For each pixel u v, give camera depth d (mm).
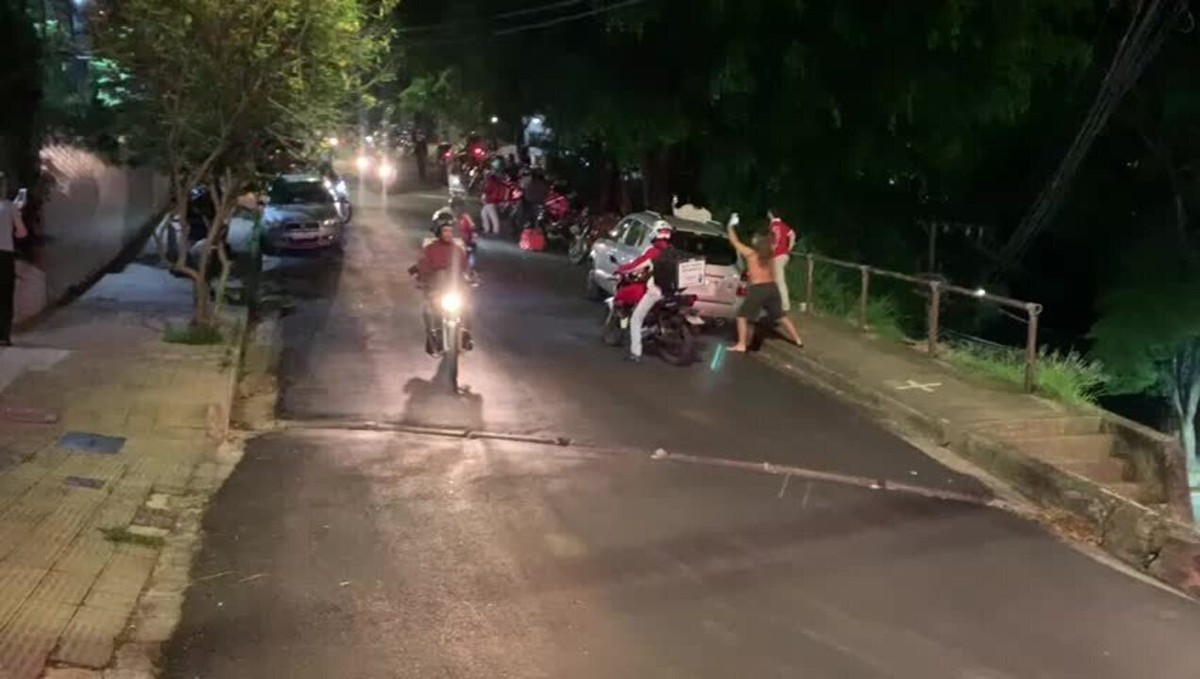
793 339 16484
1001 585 7891
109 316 16156
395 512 8711
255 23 13594
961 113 22578
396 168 61062
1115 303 22766
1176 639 7094
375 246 27828
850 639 6770
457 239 13812
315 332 16469
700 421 12195
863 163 23578
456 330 12945
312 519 8477
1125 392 22594
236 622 6570
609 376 14258
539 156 47812
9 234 13266
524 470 10023
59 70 21359
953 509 9648
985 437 11539
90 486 8711
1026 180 26469
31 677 5512
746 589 7488
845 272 21688
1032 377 13797
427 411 12023
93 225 23234
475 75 28484
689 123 24844
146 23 13477
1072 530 9422
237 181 14781
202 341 14469
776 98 23234
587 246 26000
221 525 8266
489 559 7789
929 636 6898
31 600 6484
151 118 14445
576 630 6668
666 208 29125
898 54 22266
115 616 6484
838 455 11172
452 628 6609
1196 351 22344
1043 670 6512
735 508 9250
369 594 7070
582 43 26578
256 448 10359
